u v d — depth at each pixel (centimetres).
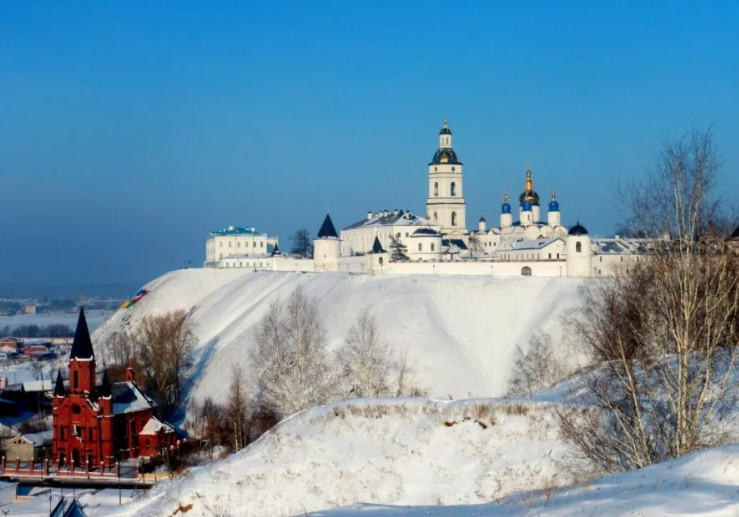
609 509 3064
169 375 14312
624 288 6438
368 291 17175
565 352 11338
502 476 5362
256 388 12494
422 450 5847
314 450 6053
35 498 9338
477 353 15175
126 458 11600
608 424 5050
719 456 3506
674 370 4831
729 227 4653
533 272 19825
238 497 5775
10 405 14625
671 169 4697
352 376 11281
